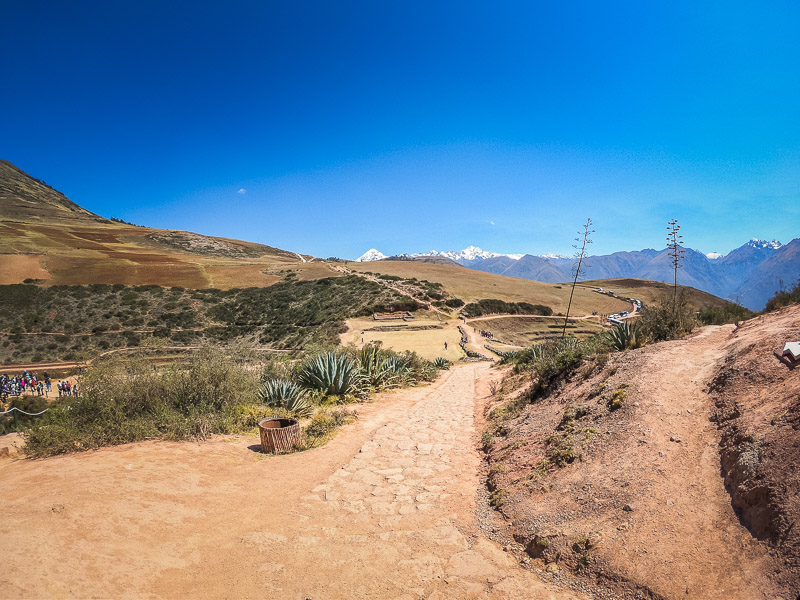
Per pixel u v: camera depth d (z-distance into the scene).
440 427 9.02
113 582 3.06
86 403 7.30
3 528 3.57
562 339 13.53
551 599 3.18
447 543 4.09
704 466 4.16
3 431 12.90
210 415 8.13
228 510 4.63
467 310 66.38
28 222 129.75
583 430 5.71
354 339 48.69
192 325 58.81
